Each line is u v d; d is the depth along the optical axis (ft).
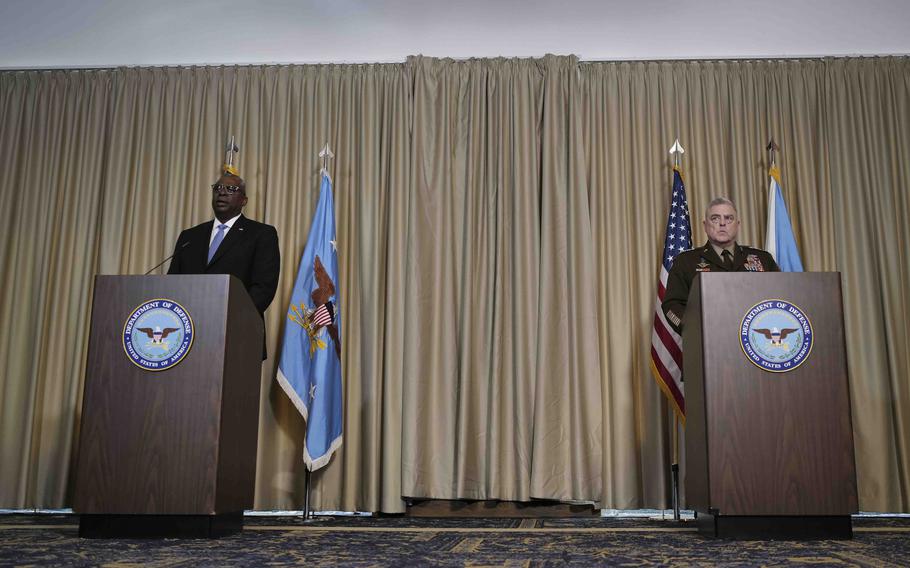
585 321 15.15
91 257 16.19
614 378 15.10
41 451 15.47
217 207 12.93
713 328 9.19
